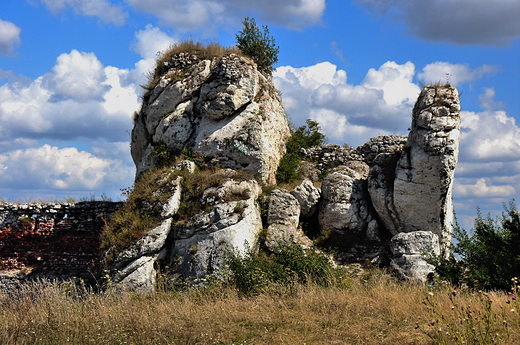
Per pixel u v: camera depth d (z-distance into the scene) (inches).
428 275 539.8
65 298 396.5
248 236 591.8
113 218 654.5
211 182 636.1
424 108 655.1
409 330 300.2
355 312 349.4
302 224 703.7
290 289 431.8
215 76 761.0
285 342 291.7
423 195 643.5
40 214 737.6
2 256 716.7
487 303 271.7
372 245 668.1
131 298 430.9
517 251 470.0
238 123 754.2
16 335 276.8
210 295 456.4
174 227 605.6
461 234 494.6
